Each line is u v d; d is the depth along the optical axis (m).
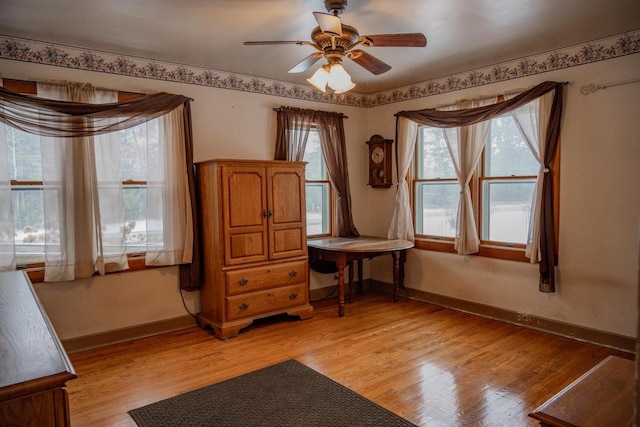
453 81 4.46
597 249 3.49
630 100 3.27
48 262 3.34
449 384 2.87
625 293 3.36
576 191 3.59
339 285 4.34
